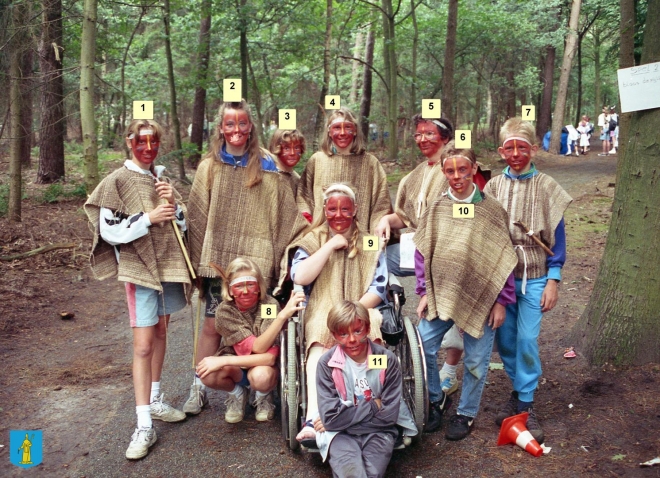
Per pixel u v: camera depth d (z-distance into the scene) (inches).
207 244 149.3
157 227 139.7
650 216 159.3
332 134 162.9
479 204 133.3
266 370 139.7
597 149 914.1
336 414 118.4
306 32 597.0
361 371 121.5
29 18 349.7
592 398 150.7
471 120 1134.4
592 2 789.2
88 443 142.4
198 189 151.6
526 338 137.8
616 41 563.5
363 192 163.6
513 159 137.6
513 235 139.0
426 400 127.3
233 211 150.0
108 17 527.2
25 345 206.4
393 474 125.0
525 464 126.0
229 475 127.0
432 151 152.7
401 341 141.2
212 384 141.4
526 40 794.8
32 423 152.7
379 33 729.6
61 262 307.1
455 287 131.4
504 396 159.9
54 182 526.9
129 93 727.7
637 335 160.6
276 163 171.5
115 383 177.2
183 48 610.9
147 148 138.6
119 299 262.1
